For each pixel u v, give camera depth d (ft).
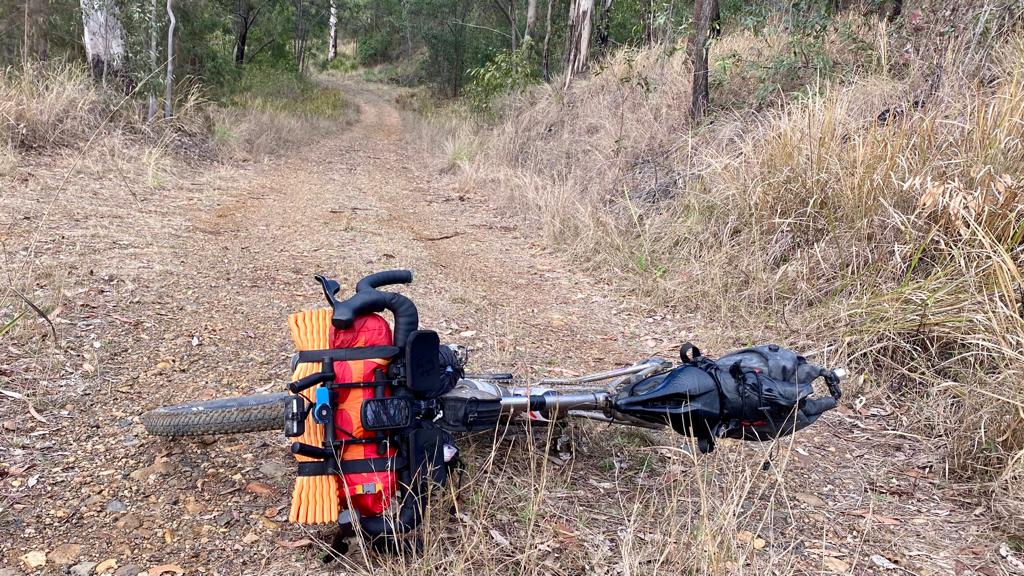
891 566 9.96
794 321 18.06
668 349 17.87
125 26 39.99
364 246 24.53
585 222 26.21
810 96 23.26
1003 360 13.56
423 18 116.16
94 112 36.52
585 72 48.70
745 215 21.66
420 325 17.54
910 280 16.98
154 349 14.44
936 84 23.09
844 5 36.55
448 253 25.46
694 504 11.02
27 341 13.73
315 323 9.14
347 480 8.63
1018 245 16.28
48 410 11.85
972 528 10.93
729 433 10.82
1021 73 20.03
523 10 102.53
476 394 10.64
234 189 33.55
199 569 8.80
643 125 33.35
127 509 9.78
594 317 20.08
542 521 10.14
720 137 27.89
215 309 16.93
